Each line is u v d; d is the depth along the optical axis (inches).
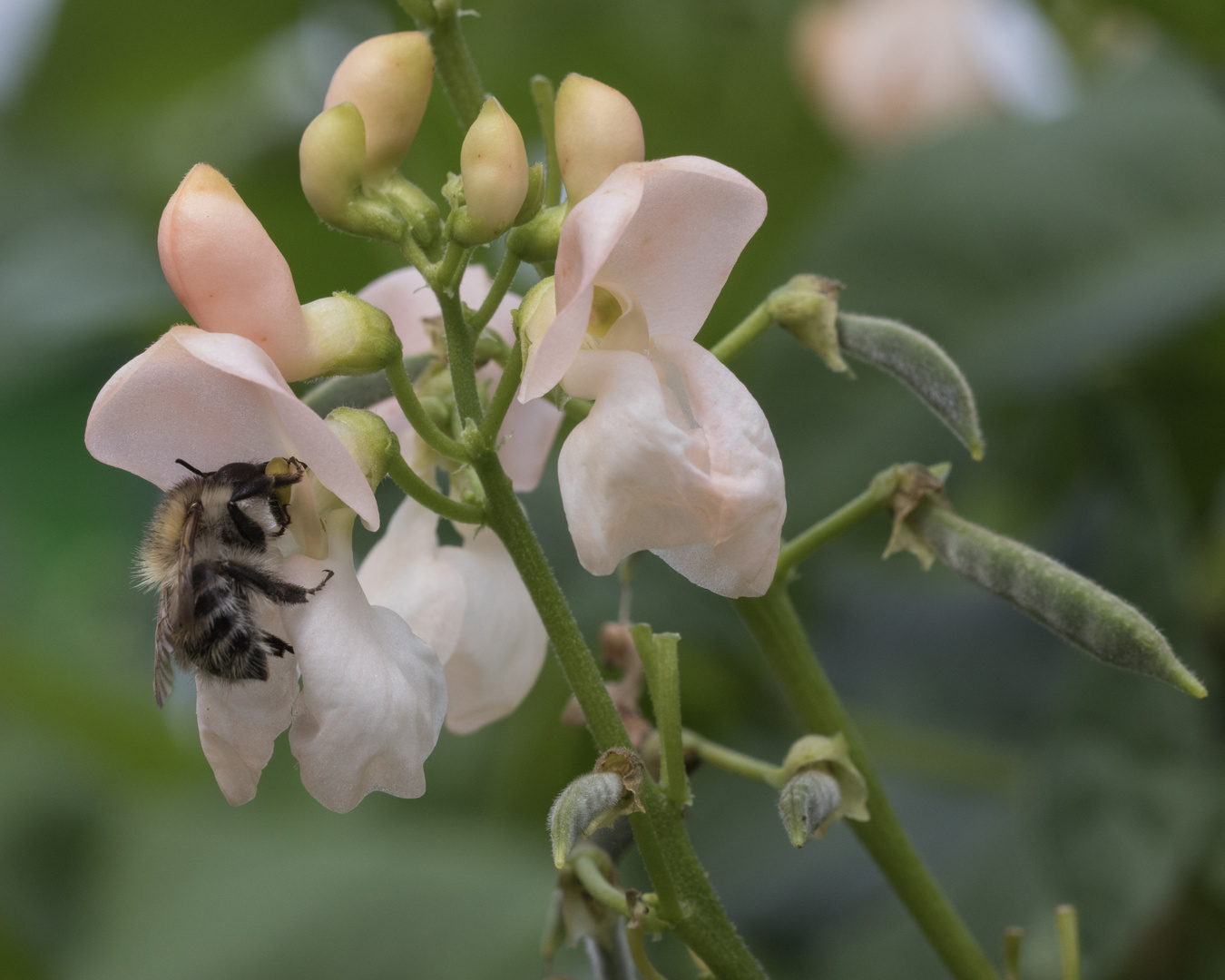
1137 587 13.4
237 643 10.6
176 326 10.5
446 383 11.4
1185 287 13.8
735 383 10.6
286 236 16.8
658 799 10.9
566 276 10.5
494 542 11.4
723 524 10.4
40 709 15.6
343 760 10.5
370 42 10.9
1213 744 13.3
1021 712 15.3
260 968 13.6
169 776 16.0
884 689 15.7
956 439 13.9
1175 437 14.8
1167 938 13.5
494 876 13.8
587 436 10.5
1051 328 13.9
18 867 14.5
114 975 13.9
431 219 10.9
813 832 11.0
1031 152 14.3
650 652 10.9
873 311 14.2
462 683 11.3
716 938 10.9
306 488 10.8
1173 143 14.2
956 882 14.1
